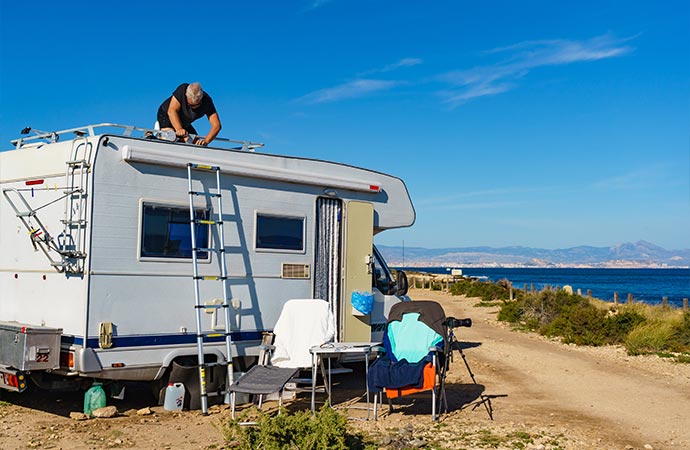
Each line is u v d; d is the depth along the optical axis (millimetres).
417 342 8320
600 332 14594
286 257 8969
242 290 8469
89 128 7488
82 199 7293
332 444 5531
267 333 8633
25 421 7266
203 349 8023
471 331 17078
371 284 10055
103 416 7422
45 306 7586
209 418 7520
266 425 5594
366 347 7887
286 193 9008
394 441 6512
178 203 7891
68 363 7199
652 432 7312
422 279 47719
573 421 7723
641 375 10859
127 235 7449
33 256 7777
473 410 8219
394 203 10531
